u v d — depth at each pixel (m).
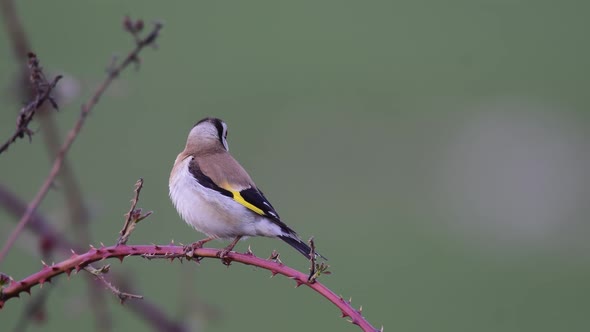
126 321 11.07
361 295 14.05
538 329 13.57
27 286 4.91
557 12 26.73
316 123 20.52
